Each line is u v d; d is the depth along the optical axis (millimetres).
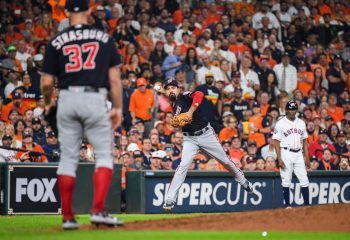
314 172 40125
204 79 53656
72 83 20750
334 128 51062
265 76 56188
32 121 42438
